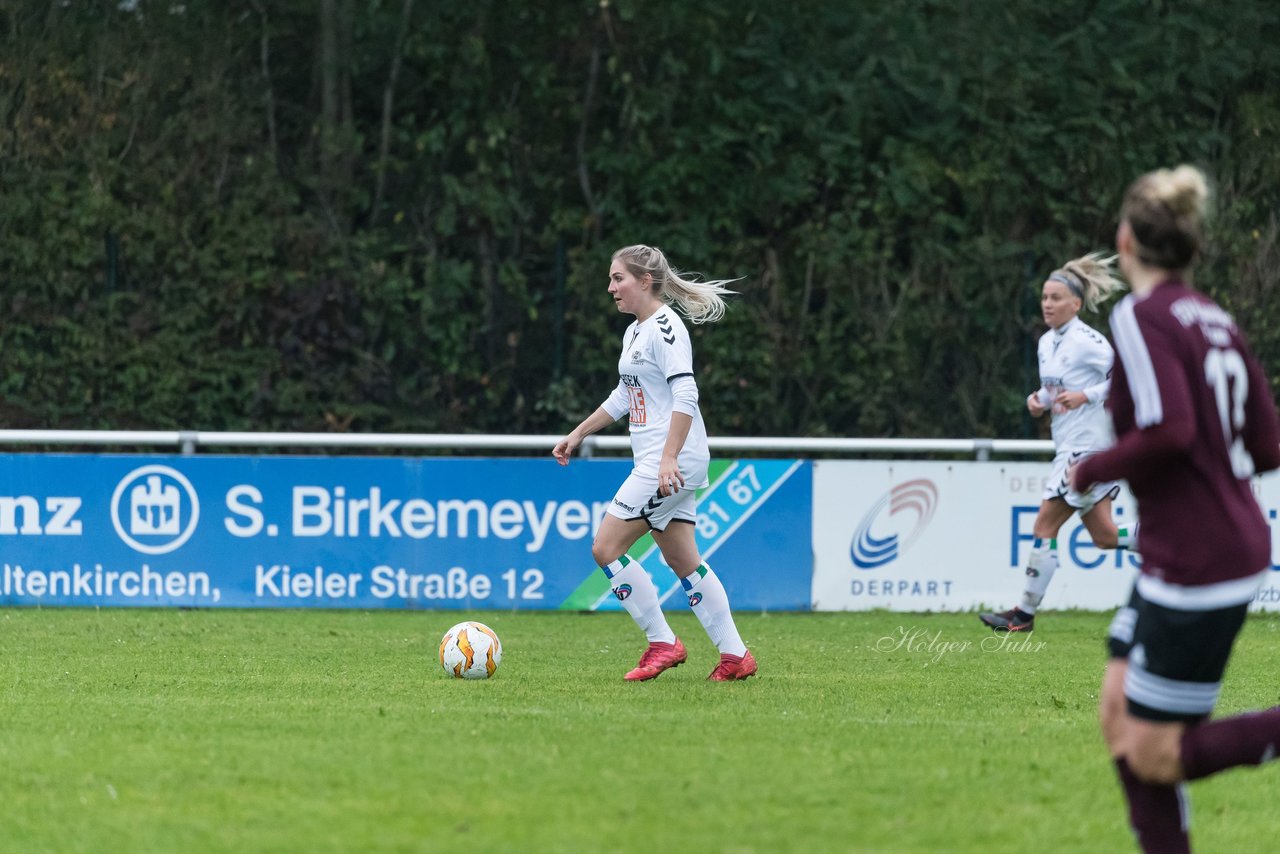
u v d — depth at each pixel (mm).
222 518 38719
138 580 38688
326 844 14828
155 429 54844
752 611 39281
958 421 57906
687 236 57875
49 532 38594
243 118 57438
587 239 58469
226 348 55719
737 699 24234
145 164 56094
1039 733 21234
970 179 58719
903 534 39531
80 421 54719
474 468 38875
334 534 38812
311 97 59500
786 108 59250
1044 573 34719
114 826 15586
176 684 25719
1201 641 13398
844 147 59125
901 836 15367
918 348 58094
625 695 24562
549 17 58656
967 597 39656
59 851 14727
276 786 17297
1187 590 13352
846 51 59469
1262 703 25406
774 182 58469
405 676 26891
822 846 14914
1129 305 13414
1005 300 58094
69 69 55719
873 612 39406
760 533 39312
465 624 27047
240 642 32062
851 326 58188
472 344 57281
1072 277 34594
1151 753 13836
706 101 58875
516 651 31188
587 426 27906
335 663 28719
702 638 34312
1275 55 61781
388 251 57094
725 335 57281
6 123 55188
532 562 38938
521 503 38969
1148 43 60656
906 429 57688
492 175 57750
